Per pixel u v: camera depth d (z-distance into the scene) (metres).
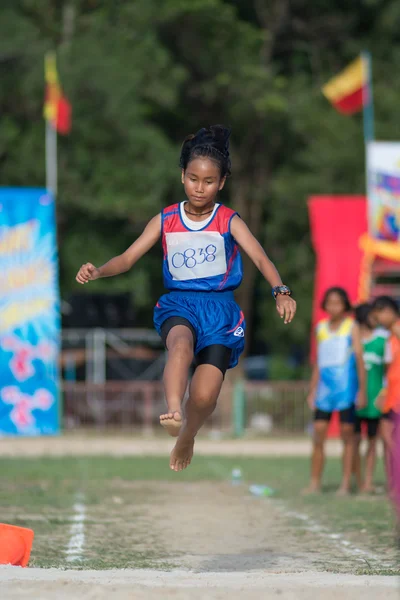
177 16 71.81
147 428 60.03
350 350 28.94
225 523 22.62
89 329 73.94
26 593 12.09
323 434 29.39
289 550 18.66
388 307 25.75
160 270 73.31
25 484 31.56
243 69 73.31
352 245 53.91
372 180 53.88
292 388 60.31
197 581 13.24
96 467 37.75
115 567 16.39
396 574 15.05
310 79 81.81
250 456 44.34
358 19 82.69
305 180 71.25
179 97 76.19
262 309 76.88
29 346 55.12
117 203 65.81
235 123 78.75
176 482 32.59
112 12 74.25
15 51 66.94
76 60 66.44
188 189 14.42
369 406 29.72
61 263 69.38
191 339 13.83
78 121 67.00
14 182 67.69
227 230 14.48
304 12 82.81
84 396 59.44
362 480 31.80
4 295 54.91
